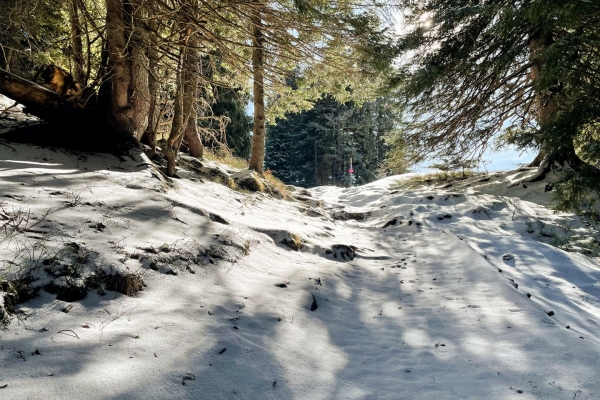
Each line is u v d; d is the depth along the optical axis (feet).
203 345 8.98
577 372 9.01
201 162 31.53
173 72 25.31
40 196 13.78
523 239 23.93
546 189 36.04
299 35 22.34
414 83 36.70
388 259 22.26
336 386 8.68
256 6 18.76
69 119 21.57
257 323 10.83
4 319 7.97
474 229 29.07
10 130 20.83
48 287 9.22
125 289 10.37
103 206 14.56
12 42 25.61
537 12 23.38
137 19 19.95
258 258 16.53
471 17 34.40
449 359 10.05
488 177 44.91
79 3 20.66
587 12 20.92
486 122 41.96
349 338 11.50
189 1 18.49
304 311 12.59
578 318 13.10
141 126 23.80
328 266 18.80
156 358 8.09
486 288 15.44
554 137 22.38
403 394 8.46
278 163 134.72
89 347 7.91
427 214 33.68
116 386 6.98
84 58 26.71
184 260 12.99
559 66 21.83
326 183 127.13
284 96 43.09
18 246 10.09
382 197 44.55
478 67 36.06
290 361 9.38
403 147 45.96
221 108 73.61
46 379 6.76
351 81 31.37
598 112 21.39
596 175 22.17
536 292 15.52
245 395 7.80
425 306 14.34
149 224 14.52
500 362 9.72
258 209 26.04
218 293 12.04
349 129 116.06
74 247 10.76
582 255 22.59
